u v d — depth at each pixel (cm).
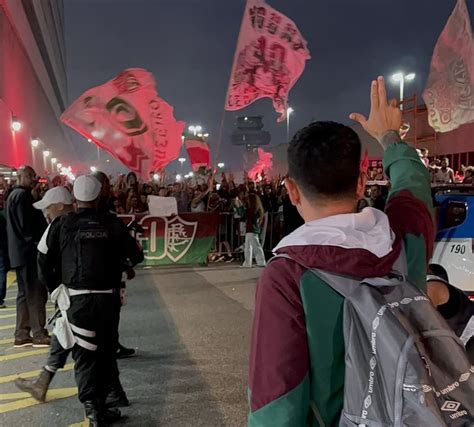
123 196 1260
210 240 1180
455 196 588
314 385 127
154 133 984
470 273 559
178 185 1614
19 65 3291
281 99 932
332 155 137
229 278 1021
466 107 869
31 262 614
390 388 113
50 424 416
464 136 1881
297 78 922
